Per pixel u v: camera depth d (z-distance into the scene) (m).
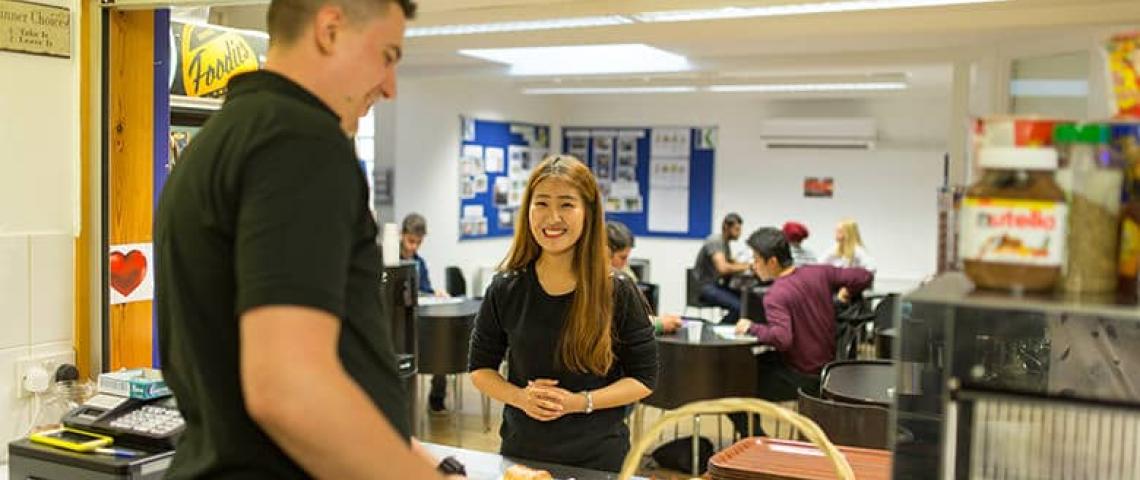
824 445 1.26
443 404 6.08
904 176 9.24
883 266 9.40
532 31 5.07
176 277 1.20
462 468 1.80
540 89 9.12
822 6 3.89
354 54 1.22
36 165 2.27
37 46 2.25
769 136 9.57
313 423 1.06
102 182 2.40
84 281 2.40
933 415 1.15
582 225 2.35
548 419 2.36
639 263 9.48
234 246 1.15
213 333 1.19
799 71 6.91
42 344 2.31
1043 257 0.99
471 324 5.33
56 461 1.87
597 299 2.38
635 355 2.48
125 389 2.02
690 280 8.66
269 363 1.05
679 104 10.06
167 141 2.59
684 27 4.93
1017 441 1.22
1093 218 1.00
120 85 2.44
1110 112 1.08
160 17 2.54
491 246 9.34
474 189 8.98
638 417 4.87
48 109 2.29
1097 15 4.20
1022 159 0.99
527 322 2.43
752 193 9.85
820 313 4.72
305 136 1.14
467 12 4.32
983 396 1.10
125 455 1.85
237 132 1.16
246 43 3.02
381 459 1.12
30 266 2.28
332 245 1.12
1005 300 0.97
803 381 4.68
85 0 2.37
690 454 4.71
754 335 4.65
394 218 7.87
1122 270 1.01
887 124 9.31
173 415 1.94
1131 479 1.19
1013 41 5.28
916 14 4.46
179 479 1.26
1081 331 1.28
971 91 6.07
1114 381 1.29
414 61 7.13
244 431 1.21
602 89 8.88
